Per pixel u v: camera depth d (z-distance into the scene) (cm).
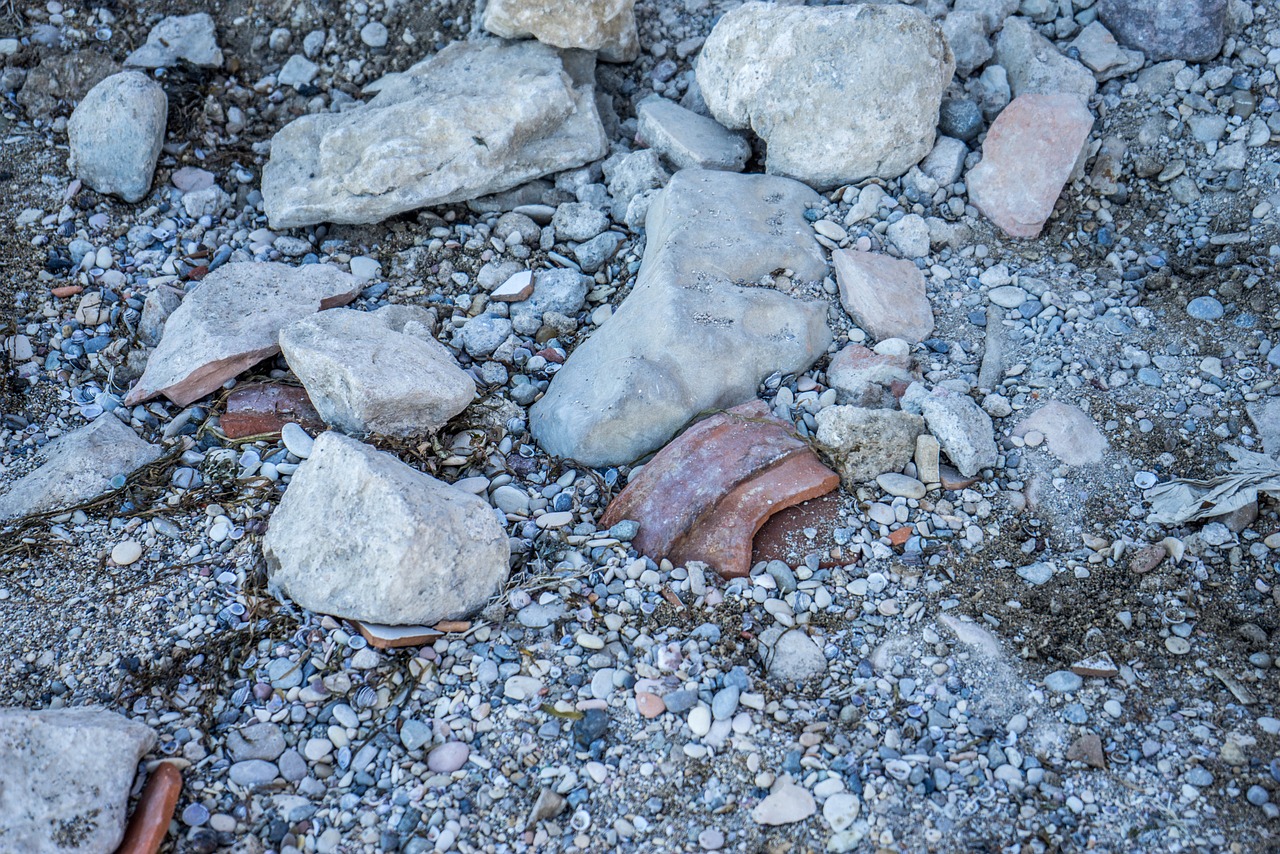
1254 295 137
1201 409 131
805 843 112
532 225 145
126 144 145
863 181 144
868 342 136
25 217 144
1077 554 126
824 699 118
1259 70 146
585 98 148
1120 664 120
